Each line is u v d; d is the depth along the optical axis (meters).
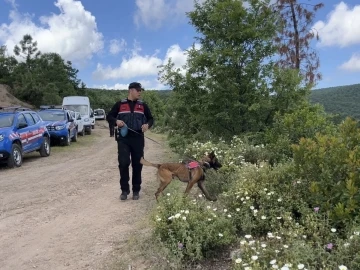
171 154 13.12
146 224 5.25
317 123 9.32
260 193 4.87
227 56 10.63
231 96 10.66
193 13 11.36
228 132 11.12
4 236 5.29
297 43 17.28
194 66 11.12
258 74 10.85
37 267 4.27
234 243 4.38
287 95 10.67
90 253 4.55
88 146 18.91
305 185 4.88
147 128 6.78
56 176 9.98
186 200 4.93
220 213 4.82
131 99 6.72
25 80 50.91
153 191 7.42
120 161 6.73
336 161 4.62
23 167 11.93
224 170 7.01
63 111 19.72
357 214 4.06
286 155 8.09
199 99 11.25
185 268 3.96
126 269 4.04
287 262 3.33
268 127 10.40
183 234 4.11
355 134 5.08
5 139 11.35
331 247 3.57
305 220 4.29
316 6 17.36
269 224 4.54
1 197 7.66
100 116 52.25
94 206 6.61
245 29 10.48
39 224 5.76
